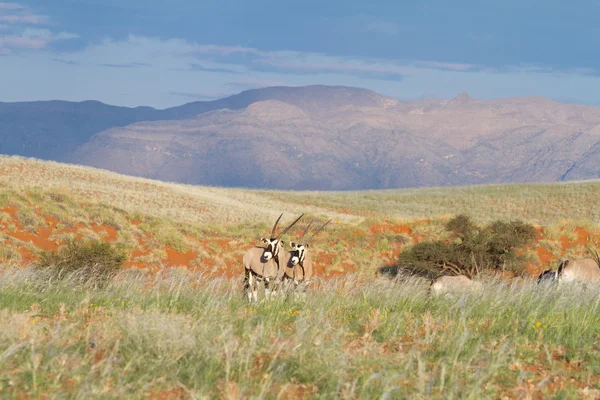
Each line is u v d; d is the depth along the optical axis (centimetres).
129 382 2081
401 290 4097
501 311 3381
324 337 2762
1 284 4109
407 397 2016
